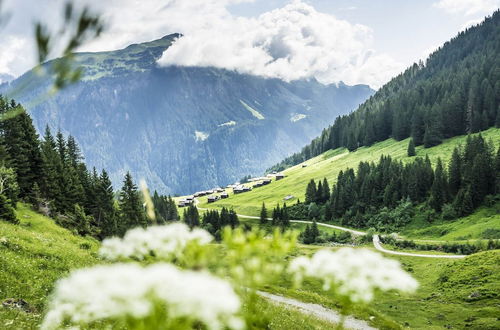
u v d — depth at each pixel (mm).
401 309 57312
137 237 3783
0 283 18469
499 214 123625
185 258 3586
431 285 69500
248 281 3760
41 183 77938
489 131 196500
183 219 179000
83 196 88125
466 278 65688
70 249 30531
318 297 48312
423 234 130250
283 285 59562
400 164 169875
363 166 180750
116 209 97375
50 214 71562
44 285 19984
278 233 3926
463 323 49906
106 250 3771
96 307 2629
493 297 56312
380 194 164500
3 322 12891
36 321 14031
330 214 171875
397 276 4023
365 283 3963
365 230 150250
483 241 102875
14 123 76000
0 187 56969
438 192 141250
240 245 3783
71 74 3250
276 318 23844
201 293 2703
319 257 4309
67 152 114250
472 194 132875
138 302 2652
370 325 39625
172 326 2695
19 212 59406
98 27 3199
